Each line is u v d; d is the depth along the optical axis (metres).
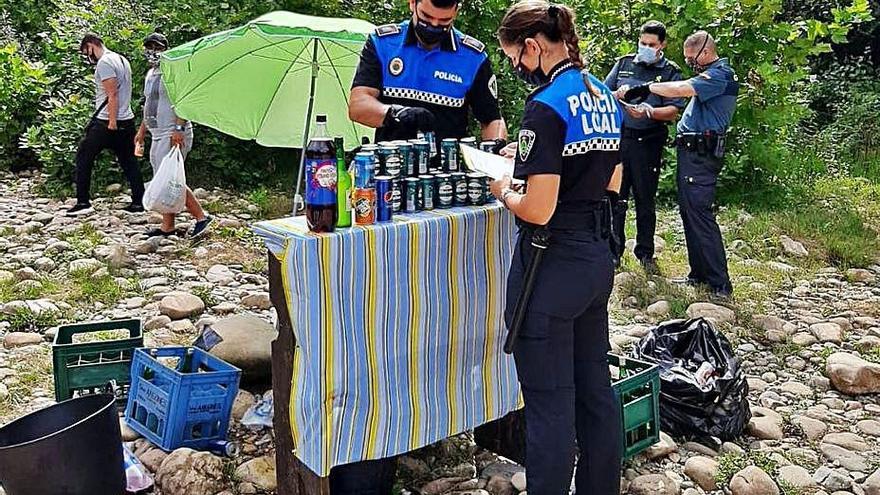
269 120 5.29
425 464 3.59
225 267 6.39
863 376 4.50
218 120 5.24
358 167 2.90
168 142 7.20
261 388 4.22
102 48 7.79
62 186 8.79
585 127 2.67
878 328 5.55
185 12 9.14
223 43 4.76
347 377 2.88
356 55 5.01
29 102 9.80
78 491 2.99
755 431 3.98
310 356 2.84
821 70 14.08
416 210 3.12
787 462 3.74
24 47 11.01
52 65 10.09
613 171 2.81
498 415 3.38
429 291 3.04
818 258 7.18
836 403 4.40
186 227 7.37
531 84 2.86
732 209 8.45
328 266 2.78
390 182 2.97
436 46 3.68
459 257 3.11
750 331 5.41
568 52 2.72
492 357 3.32
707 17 8.30
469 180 3.21
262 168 9.38
